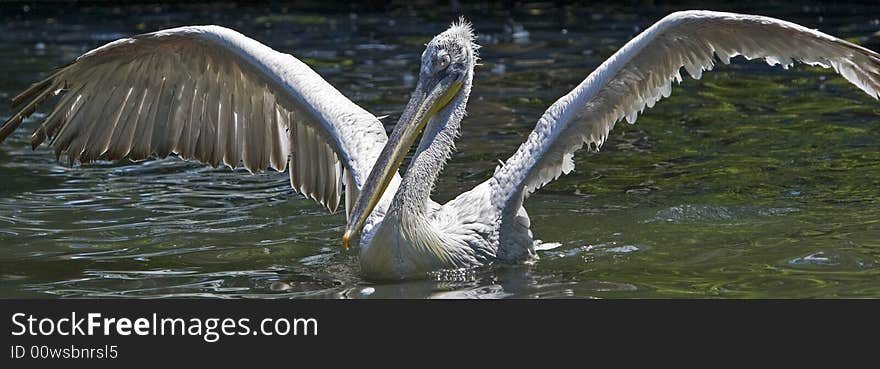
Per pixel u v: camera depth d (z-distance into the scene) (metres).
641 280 9.04
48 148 14.16
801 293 8.57
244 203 11.79
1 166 13.24
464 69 9.58
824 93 16.25
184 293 8.95
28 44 21.86
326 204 10.62
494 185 9.94
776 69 18.16
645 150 13.53
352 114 10.20
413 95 9.52
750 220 10.62
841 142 13.45
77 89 9.96
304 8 26.73
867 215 10.60
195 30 9.74
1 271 9.50
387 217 9.28
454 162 13.05
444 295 8.86
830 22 22.52
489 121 15.05
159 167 13.32
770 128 14.31
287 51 20.59
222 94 10.25
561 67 18.69
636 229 10.50
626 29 22.61
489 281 9.21
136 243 10.35
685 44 9.42
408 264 9.34
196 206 11.66
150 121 10.26
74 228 10.82
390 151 9.24
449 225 9.72
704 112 15.40
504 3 26.86
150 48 9.77
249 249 10.20
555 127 9.87
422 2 27.22
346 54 20.23
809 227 10.31
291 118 10.34
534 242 10.20
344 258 9.94
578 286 8.95
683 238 10.16
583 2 26.64
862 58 8.90
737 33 9.22
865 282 8.75
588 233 10.45
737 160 12.86
